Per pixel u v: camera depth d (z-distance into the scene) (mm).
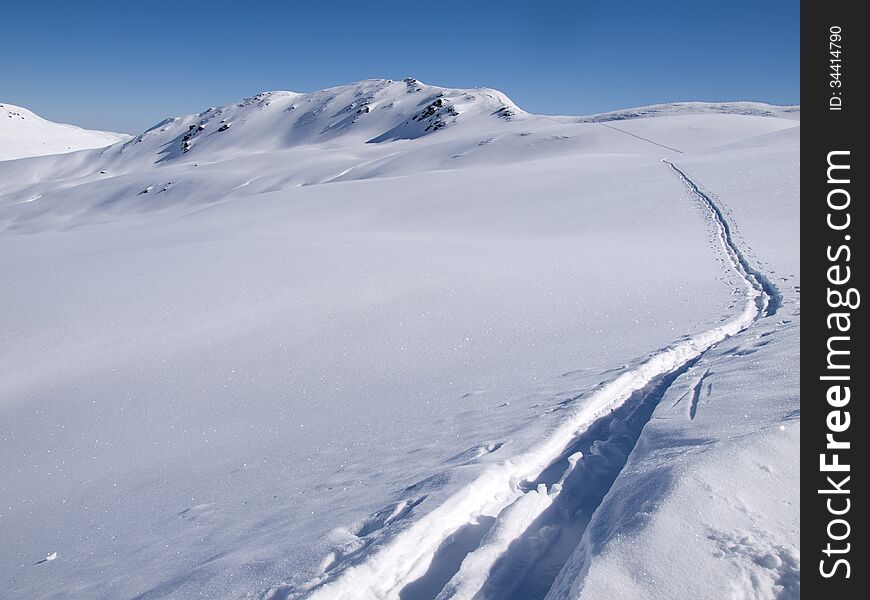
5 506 6648
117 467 7238
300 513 4691
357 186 46656
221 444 7477
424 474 4934
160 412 8797
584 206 29578
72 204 108688
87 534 5473
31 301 14195
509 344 10344
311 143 195250
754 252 16531
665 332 9555
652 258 17078
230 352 10781
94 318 12859
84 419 8742
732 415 4648
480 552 3537
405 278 15180
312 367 10000
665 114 118812
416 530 3688
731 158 35188
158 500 5961
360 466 5727
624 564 2975
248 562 3803
